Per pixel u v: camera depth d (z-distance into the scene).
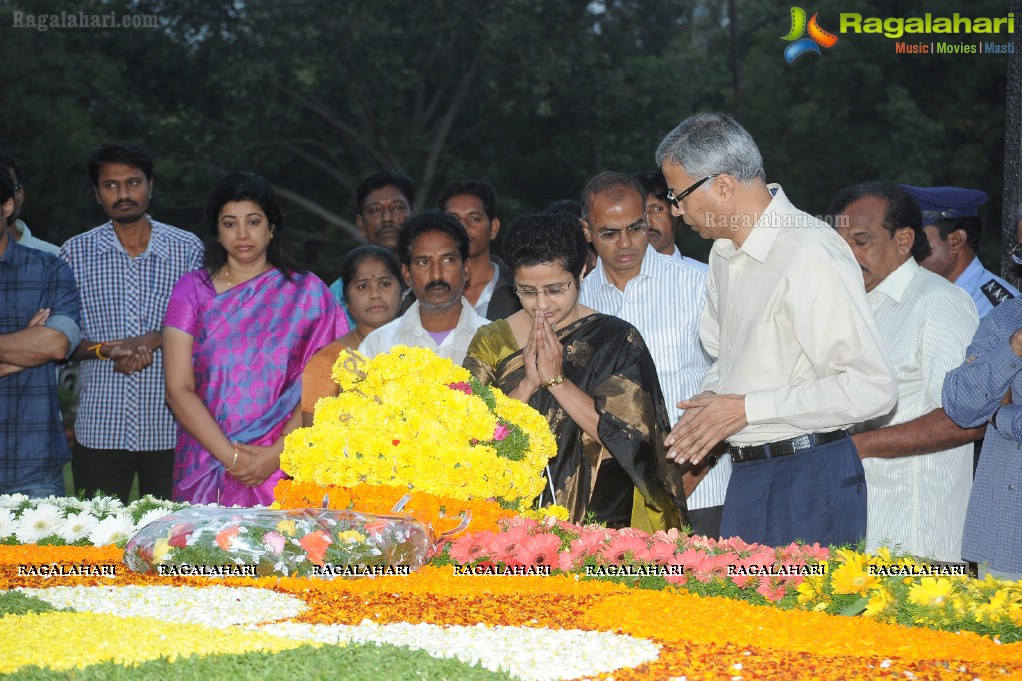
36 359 5.60
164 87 22.88
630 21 25.28
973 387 3.89
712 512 5.36
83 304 6.26
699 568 3.49
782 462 3.96
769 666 2.70
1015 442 3.94
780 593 3.40
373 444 3.82
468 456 3.80
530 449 4.02
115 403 6.20
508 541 3.63
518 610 3.18
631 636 2.97
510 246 4.33
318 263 23.97
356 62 22.23
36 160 20.20
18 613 3.12
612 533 3.81
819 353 3.77
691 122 3.97
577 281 4.39
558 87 22.41
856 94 25.72
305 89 21.61
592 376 4.37
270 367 5.44
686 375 5.36
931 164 24.50
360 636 2.90
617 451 4.22
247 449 5.31
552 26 23.11
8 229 6.31
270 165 23.09
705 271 5.65
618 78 23.56
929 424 4.21
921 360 4.45
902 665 2.74
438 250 5.20
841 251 3.86
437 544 3.73
